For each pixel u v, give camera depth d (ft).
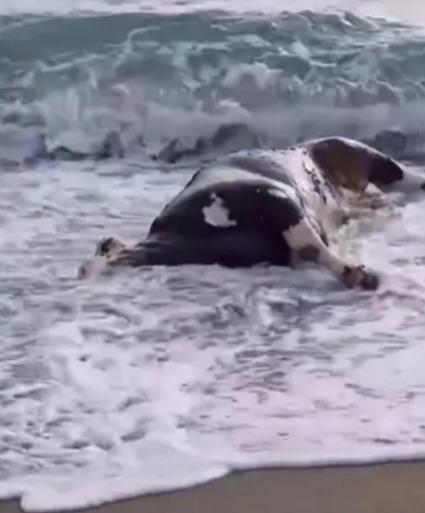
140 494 15.57
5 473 16.11
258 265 23.03
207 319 20.89
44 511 15.19
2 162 30.42
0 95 31.12
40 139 30.76
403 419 17.47
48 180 29.17
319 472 16.14
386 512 15.23
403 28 33.78
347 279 22.18
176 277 22.56
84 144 30.86
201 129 30.78
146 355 19.54
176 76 31.19
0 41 32.07
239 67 31.37
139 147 30.91
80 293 22.03
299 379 18.71
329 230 24.93
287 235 22.74
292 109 30.94
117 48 31.91
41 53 31.83
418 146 31.32
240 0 34.88
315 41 32.68
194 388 18.42
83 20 32.91
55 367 19.11
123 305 21.47
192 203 23.24
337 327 20.58
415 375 18.83
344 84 31.30
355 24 33.68
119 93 30.94
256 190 23.00
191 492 15.66
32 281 22.67
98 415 17.60
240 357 19.48
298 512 15.25
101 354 19.57
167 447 16.67
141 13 33.35
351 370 19.01
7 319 20.94
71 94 30.96
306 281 22.40
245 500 15.52
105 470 16.14
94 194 28.04
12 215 26.53
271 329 20.49
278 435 17.01
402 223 25.79
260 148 30.73
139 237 24.97
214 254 23.02
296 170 24.57
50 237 25.12
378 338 20.15
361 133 31.12
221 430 17.16
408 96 31.32
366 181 27.20
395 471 16.19
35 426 17.31
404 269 23.13
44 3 34.27
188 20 33.06
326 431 17.11
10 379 18.74
